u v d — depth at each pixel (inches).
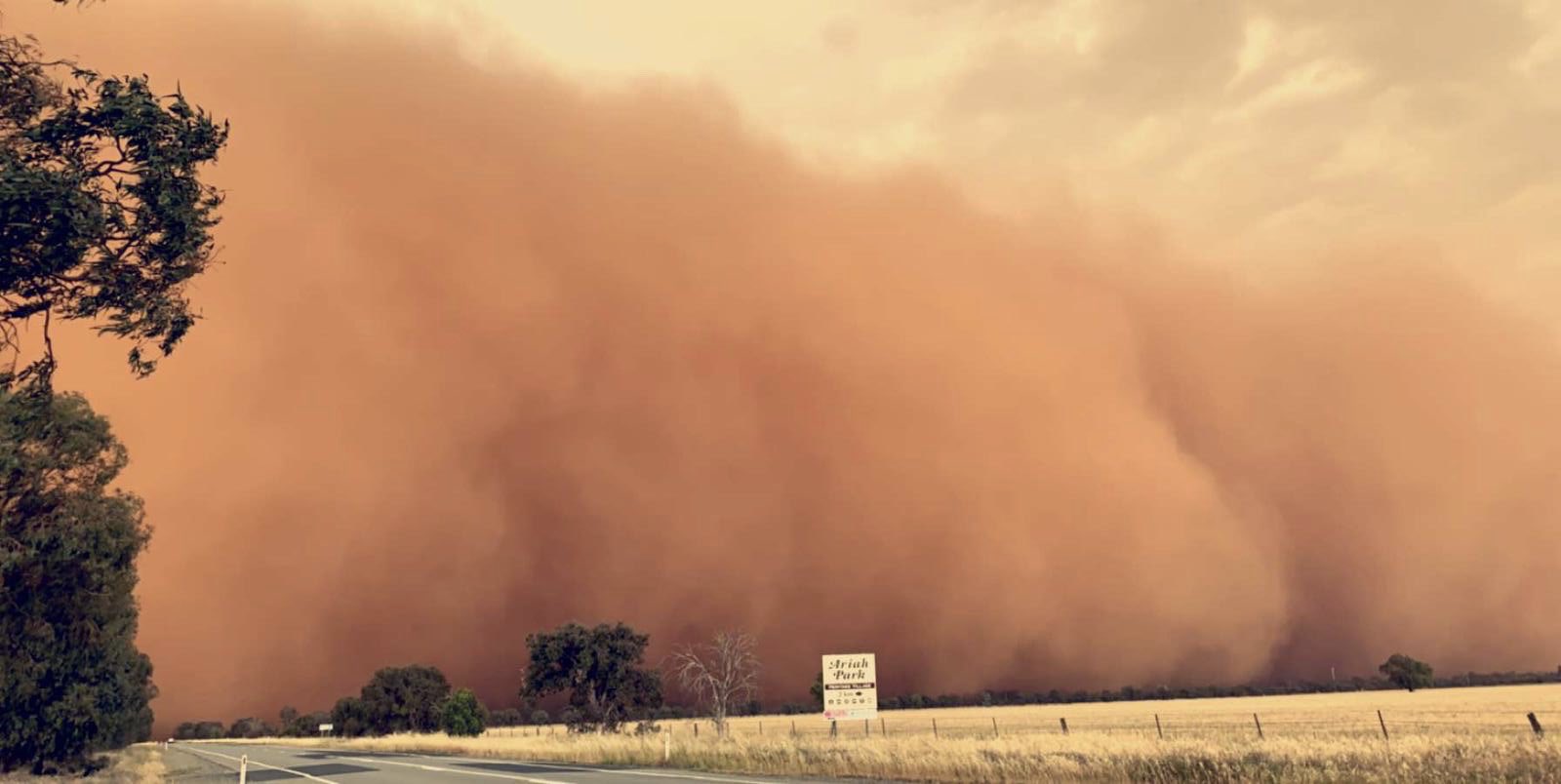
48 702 1123.3
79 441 923.4
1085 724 2153.1
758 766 862.5
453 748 1641.2
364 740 2770.7
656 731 1747.0
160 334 408.8
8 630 973.2
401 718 3395.7
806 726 2362.2
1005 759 705.0
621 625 2000.5
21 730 1101.1
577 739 1438.2
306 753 1855.3
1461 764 555.8
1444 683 6505.9
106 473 987.3
